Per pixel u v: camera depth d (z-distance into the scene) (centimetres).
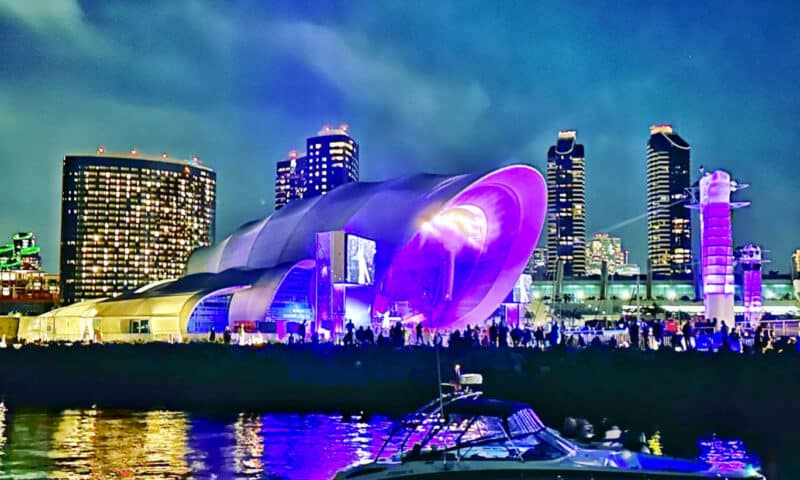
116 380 4728
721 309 6284
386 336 6225
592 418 3366
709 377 3675
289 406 3972
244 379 4569
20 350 5219
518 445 1684
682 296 16900
